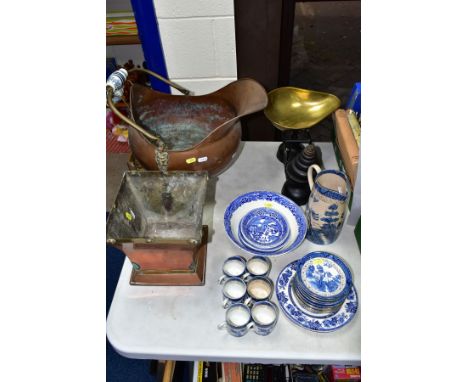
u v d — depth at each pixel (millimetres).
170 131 1098
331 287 750
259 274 832
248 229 921
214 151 887
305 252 900
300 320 759
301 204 996
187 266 811
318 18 2512
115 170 1781
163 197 890
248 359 735
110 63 1808
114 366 1360
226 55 1161
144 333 765
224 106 1065
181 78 1221
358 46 2305
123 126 1812
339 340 745
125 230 807
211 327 772
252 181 1076
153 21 1065
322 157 1112
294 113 1116
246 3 1071
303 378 1014
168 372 964
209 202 1018
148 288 843
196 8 1047
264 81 1254
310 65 2188
